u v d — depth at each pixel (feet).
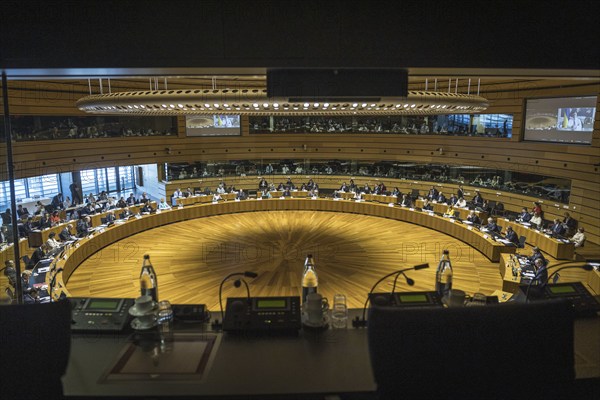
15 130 44.32
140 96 23.94
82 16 7.82
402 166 66.28
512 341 4.34
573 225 43.29
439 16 8.00
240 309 7.99
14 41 7.84
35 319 5.02
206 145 64.54
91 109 28.30
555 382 4.40
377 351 4.26
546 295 8.98
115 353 7.11
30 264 35.17
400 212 55.06
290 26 7.93
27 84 43.57
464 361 4.26
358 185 68.23
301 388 6.18
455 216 49.96
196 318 8.34
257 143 67.36
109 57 7.95
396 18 7.98
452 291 8.37
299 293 32.83
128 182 72.95
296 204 60.95
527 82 48.52
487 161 55.01
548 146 47.75
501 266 36.81
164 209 54.13
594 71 8.46
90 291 33.53
